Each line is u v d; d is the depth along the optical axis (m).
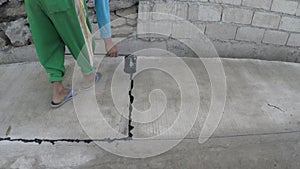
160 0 2.27
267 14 2.39
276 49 2.61
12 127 1.65
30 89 2.02
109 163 1.46
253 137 1.65
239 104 1.93
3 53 2.33
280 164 1.54
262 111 1.87
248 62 2.55
